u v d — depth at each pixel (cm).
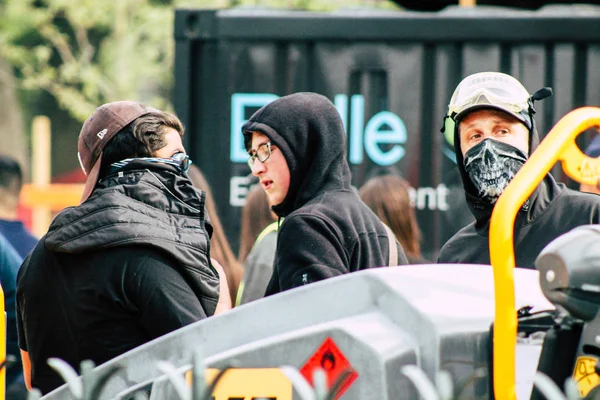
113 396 526
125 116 754
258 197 1324
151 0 5141
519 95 713
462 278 485
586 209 753
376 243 748
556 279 419
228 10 1742
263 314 489
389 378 436
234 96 1736
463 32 1708
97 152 751
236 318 495
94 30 5162
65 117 5491
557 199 762
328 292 477
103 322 689
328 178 757
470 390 446
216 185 1734
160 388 498
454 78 1717
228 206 1733
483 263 781
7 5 5156
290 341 465
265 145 759
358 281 474
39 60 5150
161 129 755
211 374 483
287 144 752
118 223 693
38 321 708
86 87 5022
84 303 689
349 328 450
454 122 739
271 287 733
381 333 449
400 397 440
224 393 478
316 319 475
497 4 2092
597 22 1689
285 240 709
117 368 438
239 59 1733
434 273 486
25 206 3153
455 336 443
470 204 761
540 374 431
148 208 714
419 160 1719
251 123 766
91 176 749
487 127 711
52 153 5462
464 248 798
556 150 439
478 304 460
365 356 440
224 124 1738
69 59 5150
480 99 705
